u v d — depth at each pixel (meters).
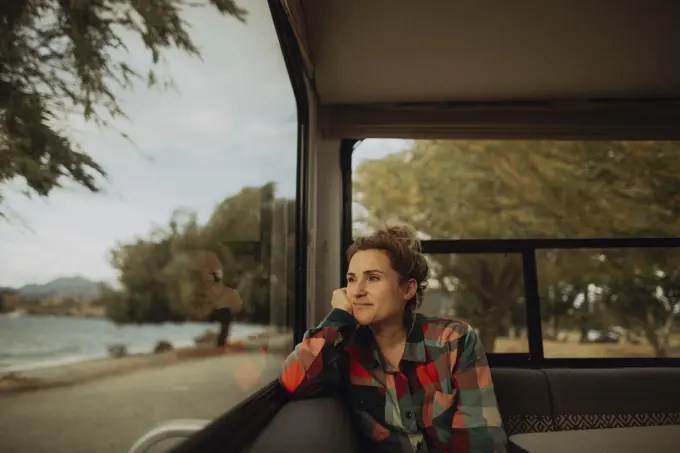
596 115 2.39
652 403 1.76
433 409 1.21
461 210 2.34
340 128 2.39
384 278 1.26
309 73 2.05
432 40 1.92
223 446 0.84
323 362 1.24
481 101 2.40
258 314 1.30
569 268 2.20
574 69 2.13
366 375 1.27
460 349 1.25
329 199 2.34
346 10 1.73
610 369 1.85
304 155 2.01
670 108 2.39
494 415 1.19
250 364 1.15
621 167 2.38
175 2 0.77
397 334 1.29
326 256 2.28
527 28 1.85
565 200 2.34
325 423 0.97
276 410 1.19
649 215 2.29
